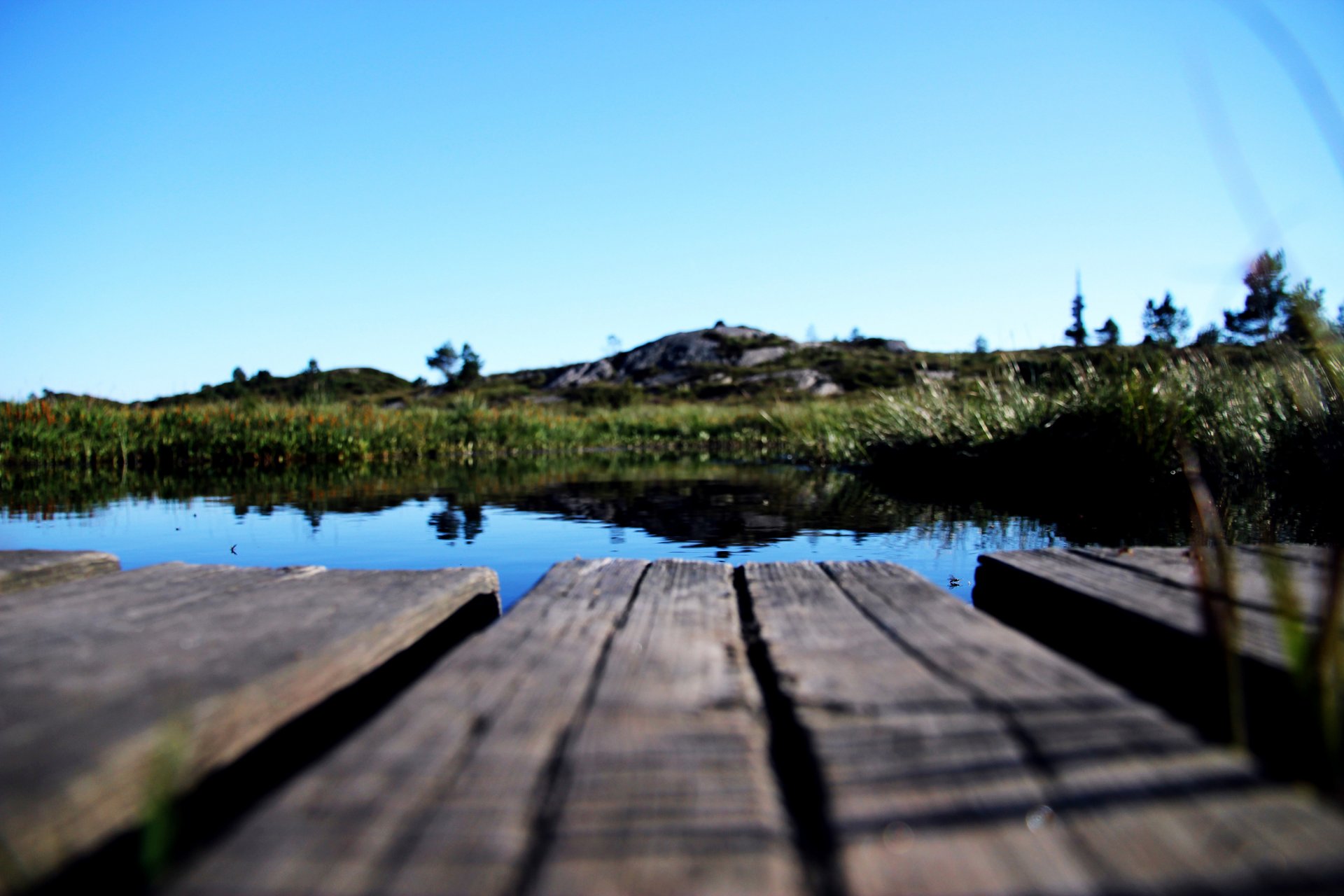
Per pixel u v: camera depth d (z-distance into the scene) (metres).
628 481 7.96
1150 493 5.33
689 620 1.75
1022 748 1.02
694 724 1.14
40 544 4.21
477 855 0.81
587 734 1.10
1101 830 0.84
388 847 0.82
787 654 1.46
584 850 0.82
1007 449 7.01
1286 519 3.91
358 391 46.88
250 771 1.29
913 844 0.83
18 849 0.87
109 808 0.98
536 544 4.10
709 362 48.72
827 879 0.78
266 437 11.21
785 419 15.87
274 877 0.78
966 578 3.10
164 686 1.25
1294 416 4.95
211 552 3.91
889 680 1.30
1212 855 0.80
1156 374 5.89
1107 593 1.87
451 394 40.91
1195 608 1.71
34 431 10.37
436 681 1.32
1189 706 1.53
